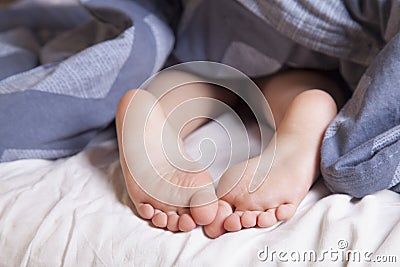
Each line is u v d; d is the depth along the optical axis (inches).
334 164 23.6
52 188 25.2
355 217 22.4
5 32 35.8
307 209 23.5
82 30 33.5
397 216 22.7
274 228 23.1
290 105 25.6
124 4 30.5
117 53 28.2
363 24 27.1
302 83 29.0
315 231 22.4
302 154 24.3
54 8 37.5
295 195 23.6
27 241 23.4
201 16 30.7
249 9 28.3
